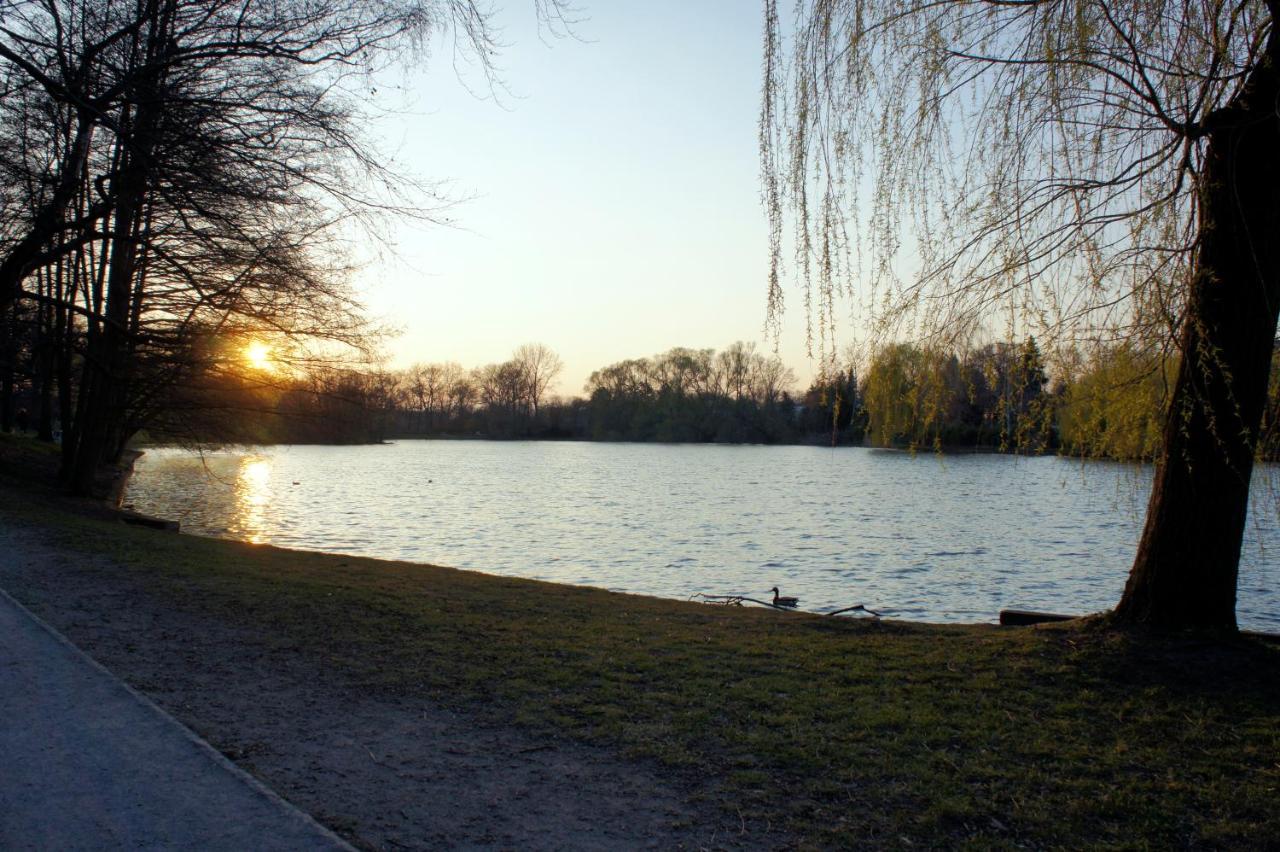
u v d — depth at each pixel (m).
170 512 30.91
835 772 4.97
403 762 5.09
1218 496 6.82
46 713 5.61
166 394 22.58
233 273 18.08
